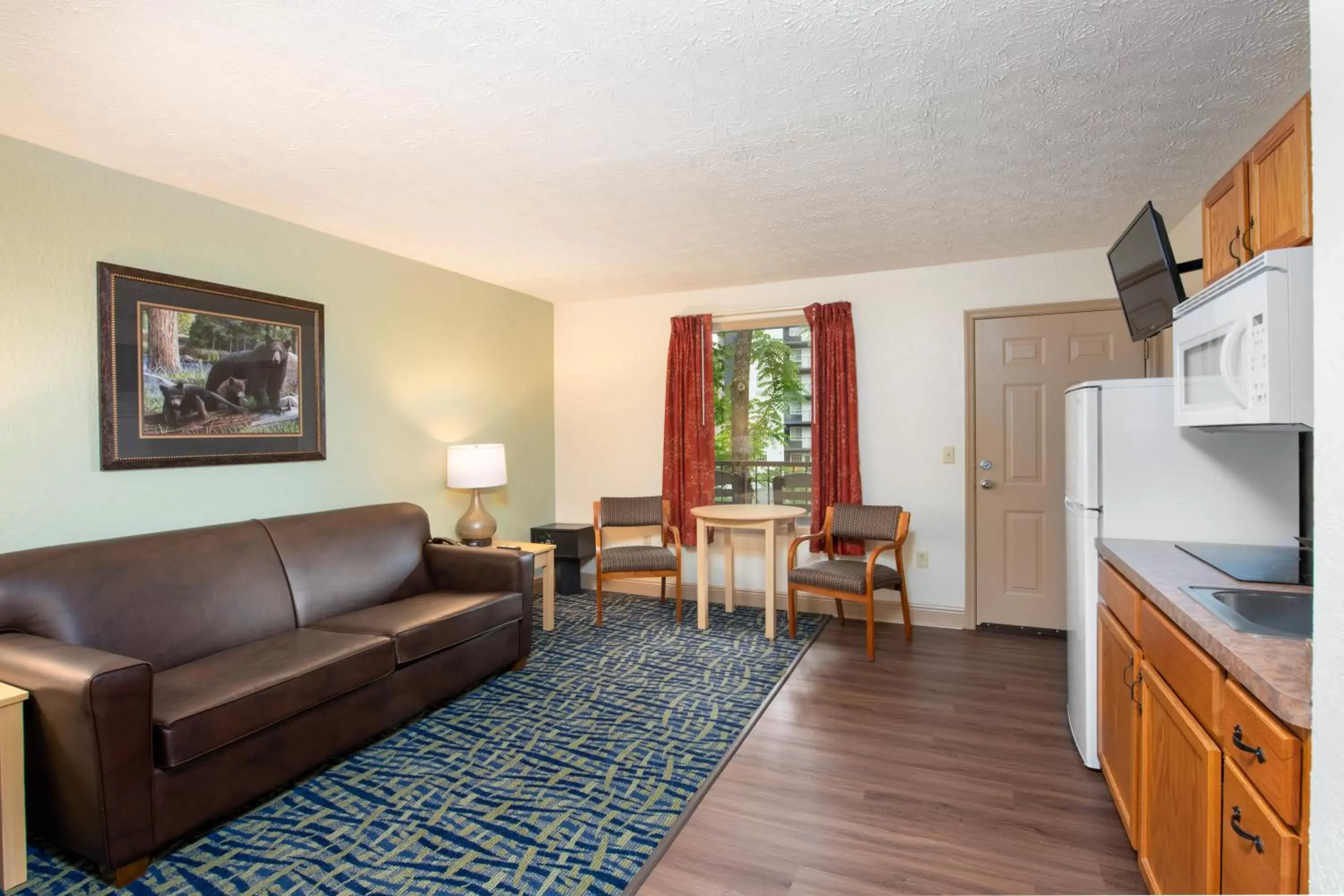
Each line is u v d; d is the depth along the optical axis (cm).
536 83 195
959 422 407
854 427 421
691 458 464
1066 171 262
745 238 350
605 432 507
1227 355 157
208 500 287
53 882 177
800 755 247
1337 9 80
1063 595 389
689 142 236
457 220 319
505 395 464
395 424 378
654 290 472
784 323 453
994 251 378
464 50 178
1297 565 180
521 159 250
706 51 179
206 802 193
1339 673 78
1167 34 172
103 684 170
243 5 156
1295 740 97
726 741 258
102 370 250
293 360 320
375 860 186
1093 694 231
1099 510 228
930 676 327
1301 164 148
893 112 214
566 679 323
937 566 415
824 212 311
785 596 456
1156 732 162
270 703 208
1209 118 219
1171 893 150
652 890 174
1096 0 158
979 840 195
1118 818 205
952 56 182
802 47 178
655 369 491
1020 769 236
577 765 240
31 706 179
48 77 188
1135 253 235
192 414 279
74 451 244
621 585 507
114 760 172
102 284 249
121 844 173
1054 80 195
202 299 282
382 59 181
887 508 396
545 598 399
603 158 249
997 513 403
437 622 277
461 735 263
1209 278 208
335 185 273
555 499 522
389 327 373
